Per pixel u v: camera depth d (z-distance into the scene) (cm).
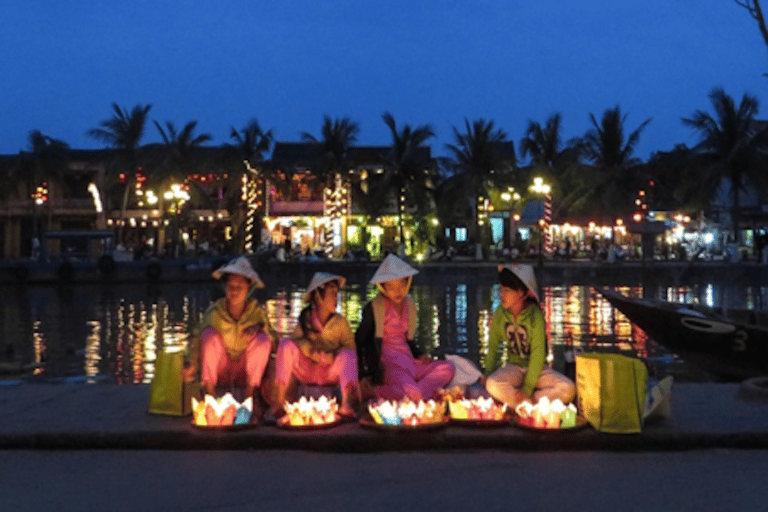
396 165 5062
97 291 3503
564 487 435
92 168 5791
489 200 5500
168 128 5188
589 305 2503
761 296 3033
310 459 496
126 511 397
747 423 541
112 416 571
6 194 5450
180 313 2389
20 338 1770
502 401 571
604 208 5366
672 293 3197
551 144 5275
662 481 446
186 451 516
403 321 591
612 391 513
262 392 584
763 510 396
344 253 5297
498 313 591
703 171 4634
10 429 530
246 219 5212
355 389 560
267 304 2664
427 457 499
